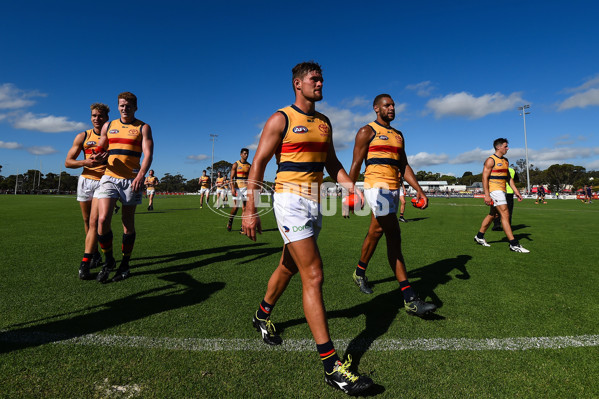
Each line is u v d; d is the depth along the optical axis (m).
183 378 1.60
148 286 3.07
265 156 1.83
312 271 1.78
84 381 1.55
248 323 2.26
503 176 5.16
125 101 3.39
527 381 1.63
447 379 1.64
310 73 1.87
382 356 1.86
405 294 2.52
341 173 2.18
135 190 3.21
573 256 4.71
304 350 1.92
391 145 2.97
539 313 2.52
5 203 17.81
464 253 4.88
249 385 1.56
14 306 2.49
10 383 1.52
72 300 2.64
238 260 4.20
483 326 2.28
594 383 1.62
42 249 4.61
